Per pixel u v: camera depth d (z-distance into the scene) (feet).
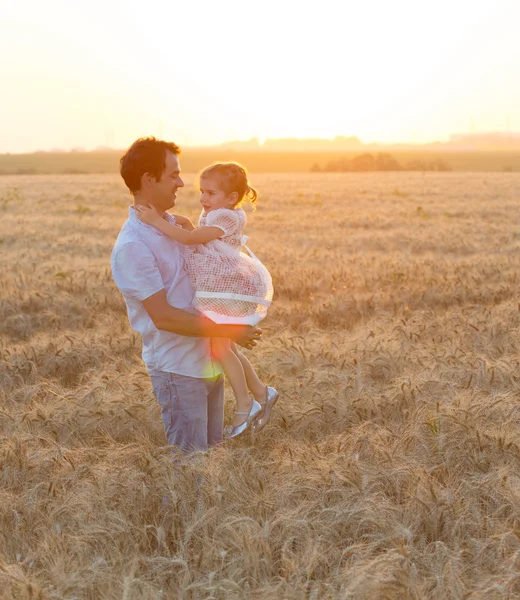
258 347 21.36
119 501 11.94
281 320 27.73
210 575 9.74
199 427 13.44
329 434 15.16
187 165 428.56
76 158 588.09
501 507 11.30
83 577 10.16
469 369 17.84
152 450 13.47
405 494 12.03
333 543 10.89
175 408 13.33
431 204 100.73
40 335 25.43
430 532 11.15
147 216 12.39
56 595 9.61
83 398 16.72
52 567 10.33
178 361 13.03
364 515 11.19
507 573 9.85
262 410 14.23
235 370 13.62
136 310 13.10
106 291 33.86
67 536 11.04
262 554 10.57
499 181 165.27
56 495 12.17
